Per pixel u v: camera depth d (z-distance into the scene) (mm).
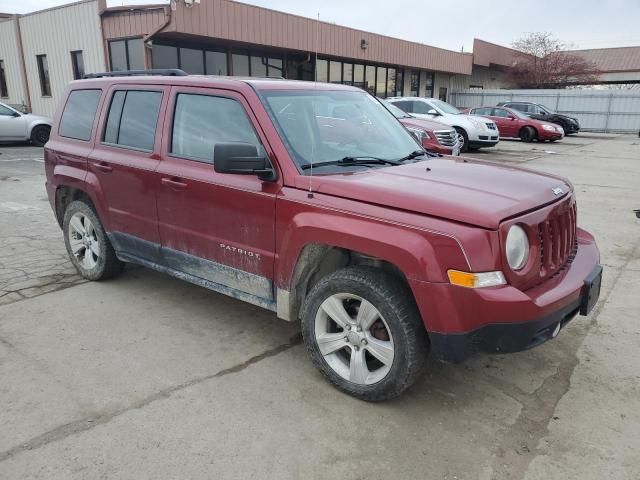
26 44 21688
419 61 29094
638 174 12750
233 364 3621
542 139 22172
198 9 16906
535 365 3648
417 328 2904
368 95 4598
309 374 3506
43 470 2588
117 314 4383
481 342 2758
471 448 2797
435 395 3281
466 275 2660
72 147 4898
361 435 2891
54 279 5164
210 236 3764
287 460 2688
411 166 3607
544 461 2703
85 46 19219
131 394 3242
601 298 4793
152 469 2607
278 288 3408
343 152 3645
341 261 3492
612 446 2820
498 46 37656
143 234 4309
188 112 3936
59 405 3113
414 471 2627
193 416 3031
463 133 17078
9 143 17734
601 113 30750
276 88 3717
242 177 3525
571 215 3398
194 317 4348
